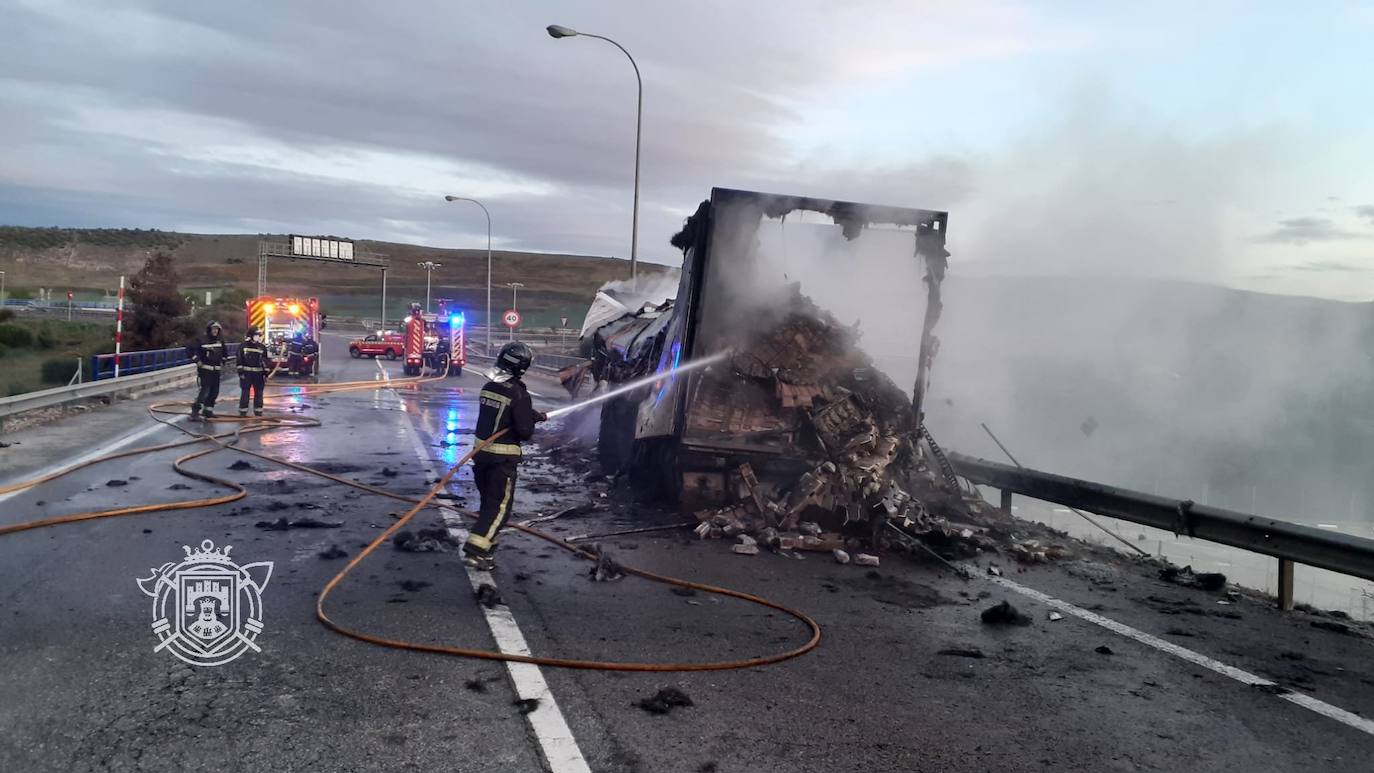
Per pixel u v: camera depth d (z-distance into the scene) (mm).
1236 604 6750
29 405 14797
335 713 4027
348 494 9781
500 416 6727
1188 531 7352
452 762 3584
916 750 3900
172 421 16234
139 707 4004
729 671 4820
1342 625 6180
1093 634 5793
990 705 4477
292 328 31797
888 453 8734
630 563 7203
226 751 3605
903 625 5836
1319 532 6227
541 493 10336
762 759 3742
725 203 8750
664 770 3598
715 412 8969
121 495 9172
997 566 7660
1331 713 4520
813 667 4945
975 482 10180
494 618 5559
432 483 10727
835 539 7977
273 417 17141
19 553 6688
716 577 6887
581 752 3725
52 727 3760
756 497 8508
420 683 4438
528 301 163875
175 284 36219
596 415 15250
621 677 4652
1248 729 4277
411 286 176875
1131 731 4207
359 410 20141
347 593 5965
